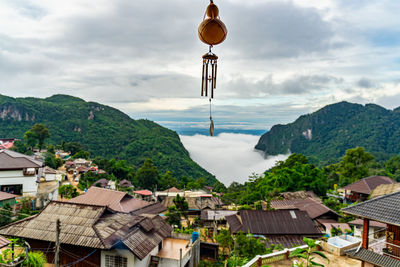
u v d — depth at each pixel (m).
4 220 21.00
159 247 15.79
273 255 12.46
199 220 31.67
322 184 46.72
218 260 18.41
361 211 9.74
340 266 12.02
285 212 24.42
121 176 74.00
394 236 9.34
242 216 23.86
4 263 9.77
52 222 14.10
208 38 4.46
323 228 27.08
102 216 14.79
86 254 13.36
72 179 52.31
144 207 25.38
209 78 4.86
